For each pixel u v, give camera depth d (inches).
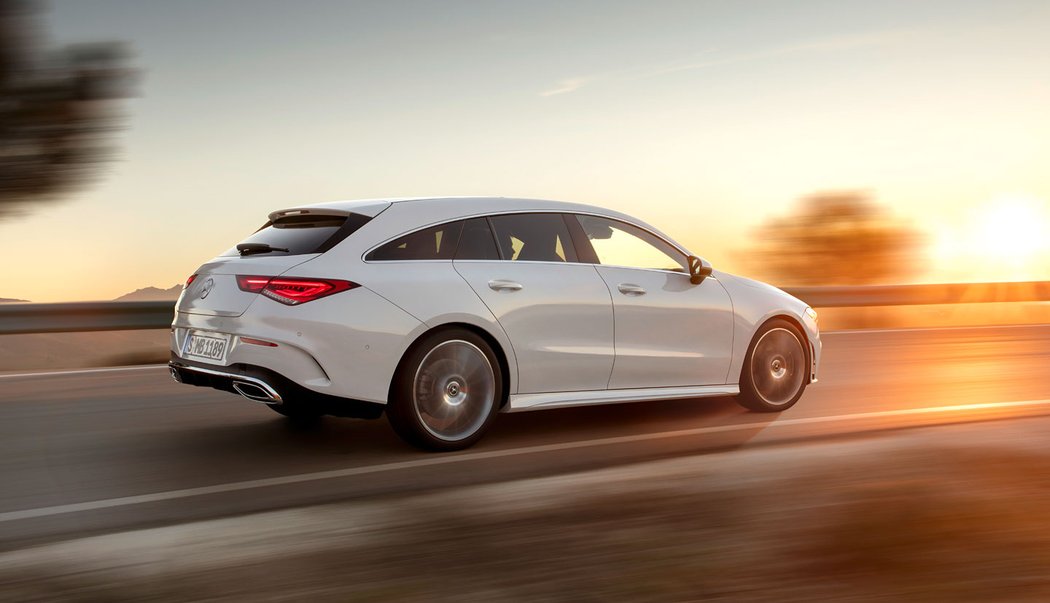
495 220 228.7
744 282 271.0
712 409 275.9
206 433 238.2
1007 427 244.4
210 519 165.5
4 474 199.2
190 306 215.8
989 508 159.0
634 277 245.8
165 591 127.0
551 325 227.8
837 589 124.3
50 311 373.7
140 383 315.6
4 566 138.6
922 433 235.6
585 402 234.7
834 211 693.9
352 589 126.6
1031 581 126.6
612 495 173.0
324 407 204.7
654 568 132.8
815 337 279.6
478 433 219.9
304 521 160.4
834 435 237.8
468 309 214.4
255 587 128.0
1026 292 631.8
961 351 436.5
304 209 222.2
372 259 208.2
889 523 150.9
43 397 289.0
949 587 124.6
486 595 123.9
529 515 160.4
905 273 683.4
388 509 166.6
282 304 198.7
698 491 174.6
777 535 146.6
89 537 154.6
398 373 208.2
